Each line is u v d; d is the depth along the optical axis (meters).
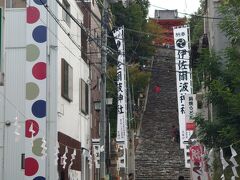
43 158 18.84
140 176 35.31
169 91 52.09
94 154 27.23
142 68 48.09
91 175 28.12
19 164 21.58
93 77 30.69
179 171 35.59
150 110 47.97
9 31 22.20
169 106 48.94
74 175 24.67
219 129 15.22
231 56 15.45
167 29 69.75
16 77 22.03
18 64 22.08
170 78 54.75
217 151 16.45
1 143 21.75
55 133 21.52
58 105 22.03
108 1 23.23
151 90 52.28
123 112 31.11
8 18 22.22
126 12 45.34
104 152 22.67
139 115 45.88
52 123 21.59
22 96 21.89
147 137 41.88
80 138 26.38
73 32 25.42
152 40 53.09
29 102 19.23
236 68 15.17
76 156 25.19
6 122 21.81
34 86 19.30
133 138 37.88
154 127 44.12
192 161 24.75
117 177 32.06
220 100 15.01
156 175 35.31
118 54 30.88
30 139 19.06
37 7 19.67
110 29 30.31
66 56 23.83
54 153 20.73
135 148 39.28
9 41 22.17
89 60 28.42
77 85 25.95
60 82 22.61
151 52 49.06
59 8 22.80
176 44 32.91
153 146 39.88
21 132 21.69
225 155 16.23
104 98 22.92
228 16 15.86
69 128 24.00
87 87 28.06
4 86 22.00
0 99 21.94
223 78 15.41
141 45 47.47
